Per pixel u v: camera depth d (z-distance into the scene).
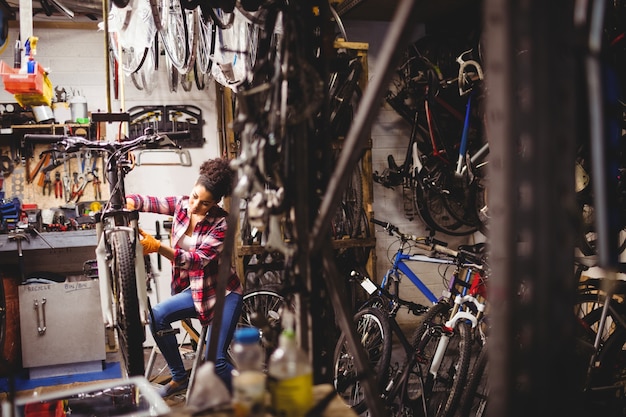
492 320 0.94
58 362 4.18
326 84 1.63
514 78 0.88
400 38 1.09
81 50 4.96
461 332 3.29
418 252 5.64
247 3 2.13
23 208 4.63
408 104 5.22
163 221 5.11
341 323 1.49
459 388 3.10
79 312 4.22
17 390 3.89
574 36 0.91
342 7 5.00
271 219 1.50
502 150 0.89
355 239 4.91
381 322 3.55
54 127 4.66
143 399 2.10
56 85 4.93
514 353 0.92
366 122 1.21
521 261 0.92
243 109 1.44
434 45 5.37
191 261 2.95
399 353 4.66
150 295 5.08
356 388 3.51
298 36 1.51
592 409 3.13
